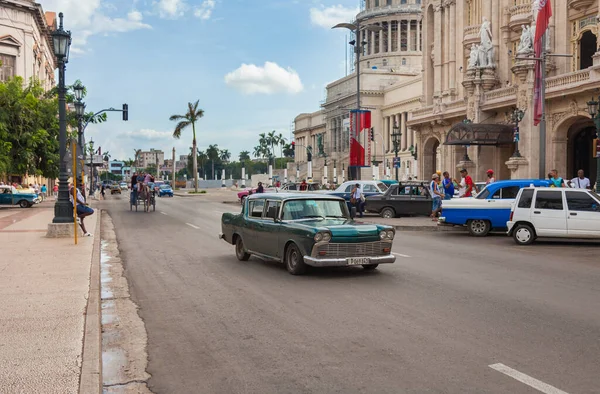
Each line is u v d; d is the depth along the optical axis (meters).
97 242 16.86
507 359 5.98
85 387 5.04
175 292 9.96
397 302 8.78
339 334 7.03
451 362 5.91
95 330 6.93
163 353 6.49
